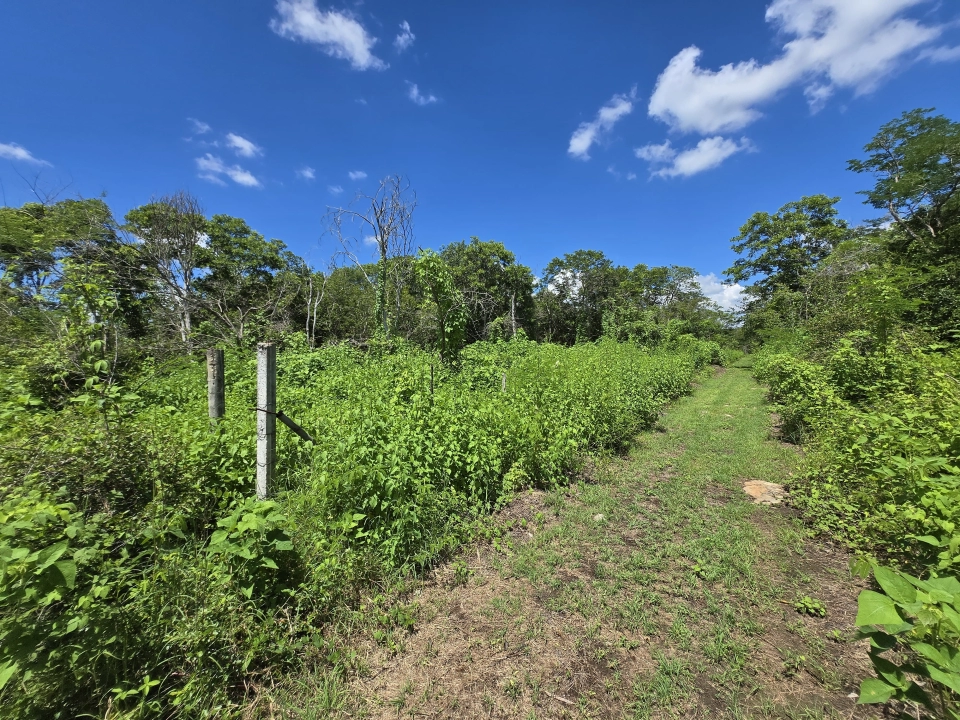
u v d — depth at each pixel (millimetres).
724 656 2361
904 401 4645
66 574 1605
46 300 4699
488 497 4215
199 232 16234
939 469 3129
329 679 2150
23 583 1565
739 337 35344
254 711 1943
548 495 4480
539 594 2893
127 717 1686
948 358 6297
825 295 16312
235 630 2047
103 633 1798
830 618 2668
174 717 1831
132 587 2070
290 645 2217
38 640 1628
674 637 2504
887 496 3357
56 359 3551
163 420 3959
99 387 2848
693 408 10562
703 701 2090
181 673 2002
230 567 2289
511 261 30703
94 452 2594
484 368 8273
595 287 35000
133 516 2486
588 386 7059
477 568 3193
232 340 12219
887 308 7176
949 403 4082
